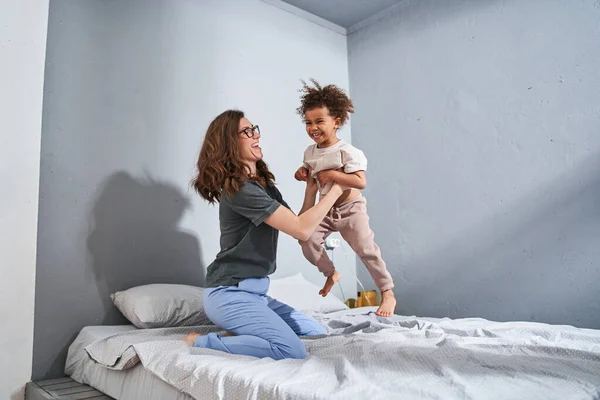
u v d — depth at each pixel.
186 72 2.67
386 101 3.45
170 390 1.30
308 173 1.89
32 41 1.96
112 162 2.30
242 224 1.69
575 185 2.48
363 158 1.76
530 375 1.04
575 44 2.53
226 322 1.57
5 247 1.82
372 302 3.13
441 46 3.14
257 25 3.11
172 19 2.65
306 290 2.64
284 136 3.13
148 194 2.41
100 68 2.31
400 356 1.28
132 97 2.42
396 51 3.41
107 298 2.20
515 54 2.77
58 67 2.17
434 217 3.09
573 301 2.44
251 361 1.27
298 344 1.48
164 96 2.55
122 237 2.29
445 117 3.08
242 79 2.95
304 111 1.82
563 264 2.49
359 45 3.68
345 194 1.87
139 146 2.41
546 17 2.66
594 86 2.45
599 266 2.37
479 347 1.46
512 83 2.77
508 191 2.74
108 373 1.64
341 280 3.34
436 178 3.10
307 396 0.94
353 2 3.39
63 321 2.05
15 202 1.85
